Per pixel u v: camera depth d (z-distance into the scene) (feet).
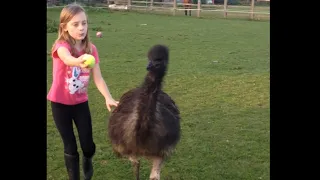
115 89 17.29
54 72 8.32
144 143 8.14
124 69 21.21
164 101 9.16
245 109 14.97
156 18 53.98
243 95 16.80
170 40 33.19
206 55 26.43
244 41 33.83
